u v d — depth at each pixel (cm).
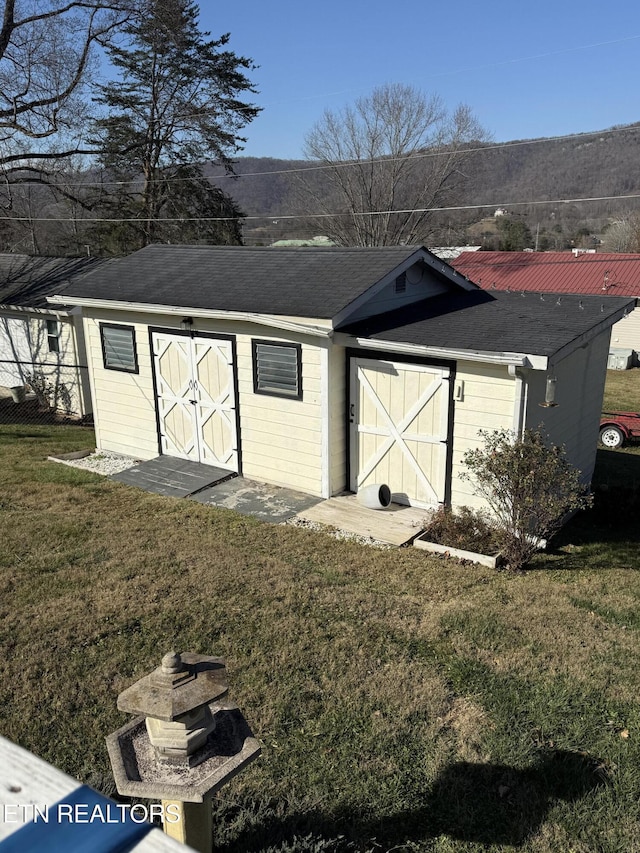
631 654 576
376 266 1014
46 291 1833
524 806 400
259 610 645
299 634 602
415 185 3638
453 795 410
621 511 1006
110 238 3050
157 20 2722
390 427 959
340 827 384
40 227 3741
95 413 1286
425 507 951
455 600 695
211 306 1012
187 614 634
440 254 3931
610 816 391
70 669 541
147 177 3080
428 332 904
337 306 923
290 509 966
